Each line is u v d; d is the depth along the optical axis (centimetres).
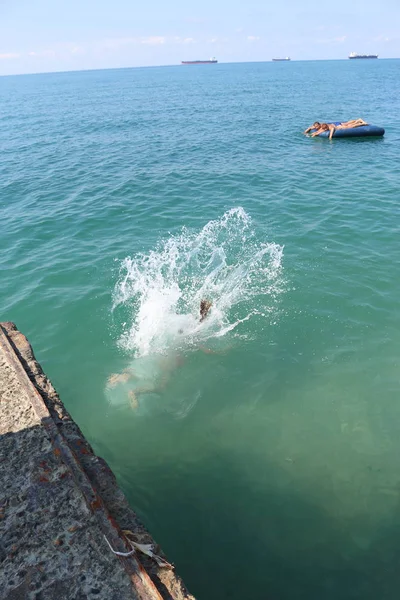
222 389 759
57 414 429
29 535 321
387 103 4106
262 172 1947
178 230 1363
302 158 2188
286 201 1567
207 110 4069
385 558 504
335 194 1620
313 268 1102
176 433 681
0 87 12000
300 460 628
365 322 902
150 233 1351
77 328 923
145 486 600
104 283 1074
